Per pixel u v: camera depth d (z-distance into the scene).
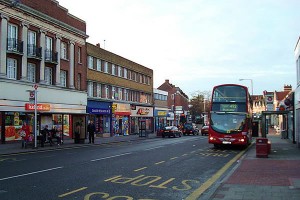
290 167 14.30
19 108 29.02
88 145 29.64
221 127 24.92
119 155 19.78
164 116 70.56
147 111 60.19
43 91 32.25
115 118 48.25
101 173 12.73
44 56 32.94
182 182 11.16
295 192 9.04
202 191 9.76
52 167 14.28
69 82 37.16
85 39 40.47
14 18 29.19
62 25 35.66
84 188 9.92
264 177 11.60
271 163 15.78
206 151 23.27
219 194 8.80
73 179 11.38
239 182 10.60
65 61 36.66
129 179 11.52
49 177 11.74
